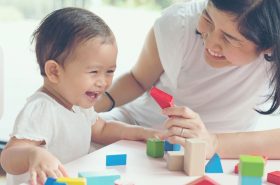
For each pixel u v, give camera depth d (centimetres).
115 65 88
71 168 72
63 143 90
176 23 101
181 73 102
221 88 100
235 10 73
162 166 76
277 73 85
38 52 89
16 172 77
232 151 83
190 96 103
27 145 78
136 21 153
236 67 96
